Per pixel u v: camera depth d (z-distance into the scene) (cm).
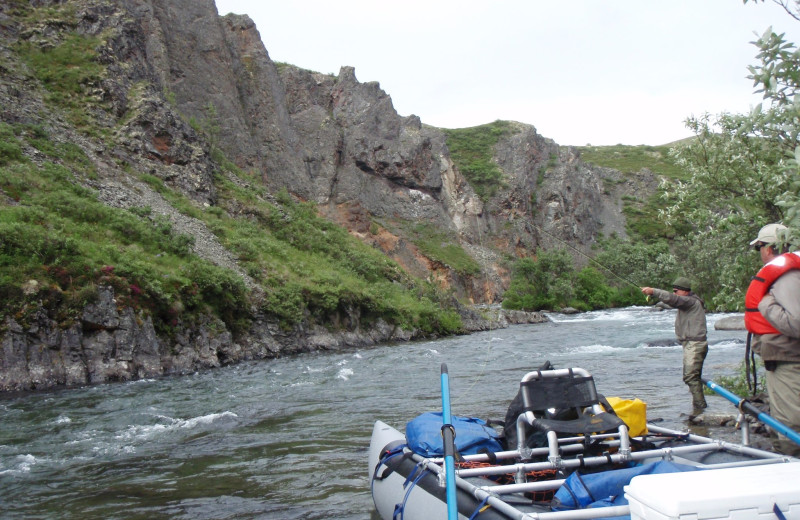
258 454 723
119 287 1581
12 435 862
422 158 7081
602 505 313
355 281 3119
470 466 404
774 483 242
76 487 607
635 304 5912
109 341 1486
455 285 6200
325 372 1580
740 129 551
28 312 1380
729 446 401
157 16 5012
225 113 5231
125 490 593
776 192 772
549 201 8719
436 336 3066
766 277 396
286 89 6731
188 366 1675
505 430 456
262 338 2083
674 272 5894
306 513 513
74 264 1539
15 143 2388
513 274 6309
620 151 14750
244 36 6100
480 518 326
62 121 2859
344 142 6688
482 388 1222
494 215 8094
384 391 1220
